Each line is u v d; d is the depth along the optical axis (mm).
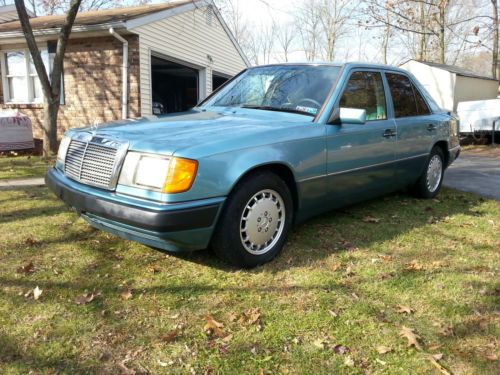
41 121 12414
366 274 3352
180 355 2326
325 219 4707
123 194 3033
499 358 2352
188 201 2900
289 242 3963
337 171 3969
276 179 3438
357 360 2320
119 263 3461
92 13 14602
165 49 12930
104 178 3143
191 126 3494
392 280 3256
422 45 26000
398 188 5227
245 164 3141
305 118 3875
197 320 2658
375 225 4570
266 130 3447
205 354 2338
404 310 2807
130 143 3070
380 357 2350
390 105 4805
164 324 2607
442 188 6727
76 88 11922
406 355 2365
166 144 2986
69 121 12141
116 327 2566
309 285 3139
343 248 3883
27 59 12516
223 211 3135
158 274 3271
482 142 15250
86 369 2193
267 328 2586
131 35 11281
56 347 2357
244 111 4156
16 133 10617
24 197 5547
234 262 3303
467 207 5484
